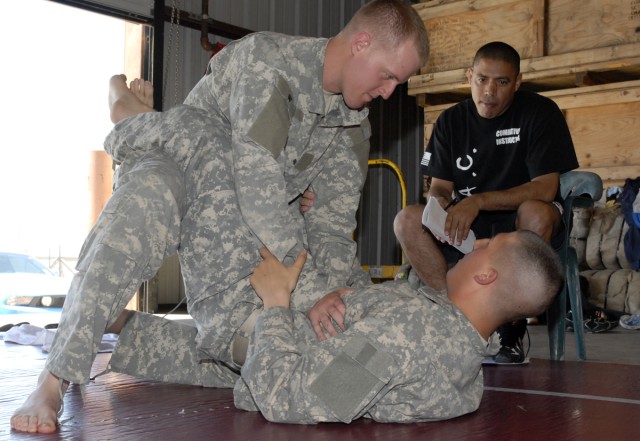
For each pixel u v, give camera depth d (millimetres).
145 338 2066
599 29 5316
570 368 2816
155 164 1842
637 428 1633
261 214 1848
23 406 1535
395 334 1584
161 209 1747
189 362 2076
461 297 1682
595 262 6516
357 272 2266
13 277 5672
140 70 5684
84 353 1592
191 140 1943
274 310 1740
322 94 1979
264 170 1863
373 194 7773
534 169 3150
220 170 1942
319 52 1954
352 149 2271
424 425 1642
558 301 3225
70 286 1688
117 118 2264
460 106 3436
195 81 6051
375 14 1888
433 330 1611
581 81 5410
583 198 3354
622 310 6109
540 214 2898
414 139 8211
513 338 2955
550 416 1772
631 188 5582
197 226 1910
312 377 1573
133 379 2252
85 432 1487
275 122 1896
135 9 5512
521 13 5586
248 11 6555
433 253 3025
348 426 1611
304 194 2260
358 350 1571
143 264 1713
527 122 3211
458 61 5902
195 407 1791
